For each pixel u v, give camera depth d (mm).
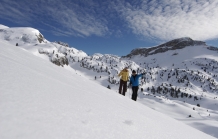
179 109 149250
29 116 1746
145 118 4129
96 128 2186
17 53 7801
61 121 1954
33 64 6289
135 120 3449
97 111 2941
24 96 2230
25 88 2596
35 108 1998
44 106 2172
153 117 5039
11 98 1999
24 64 5168
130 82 11477
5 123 1450
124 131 2525
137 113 4406
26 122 1610
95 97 4309
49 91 3002
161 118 5746
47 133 1585
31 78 3445
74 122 2082
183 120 113625
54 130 1692
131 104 6457
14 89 2344
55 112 2133
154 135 2984
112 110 3496
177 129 4609
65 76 6922
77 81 6965
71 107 2586
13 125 1472
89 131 2014
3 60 4078
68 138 1660
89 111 2756
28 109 1893
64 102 2703
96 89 6891
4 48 7359
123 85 11711
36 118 1768
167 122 5270
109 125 2502
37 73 4387
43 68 6398
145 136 2723
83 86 5988
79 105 2871
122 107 4430
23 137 1368
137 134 2650
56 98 2742
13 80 2768
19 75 3262
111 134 2211
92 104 3328
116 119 2961
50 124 1775
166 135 3361
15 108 1787
